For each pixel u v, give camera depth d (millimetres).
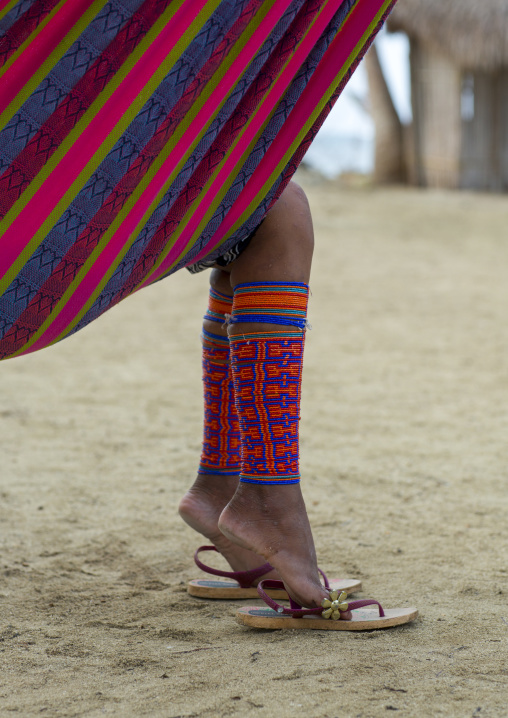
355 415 4375
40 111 1545
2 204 1564
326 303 7602
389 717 1576
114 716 1636
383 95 18172
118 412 4469
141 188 1674
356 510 3049
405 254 10297
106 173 1625
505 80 16500
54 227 1623
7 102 1529
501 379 5078
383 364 5484
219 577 2492
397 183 18422
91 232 1658
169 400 4707
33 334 1716
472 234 11820
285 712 1605
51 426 4203
